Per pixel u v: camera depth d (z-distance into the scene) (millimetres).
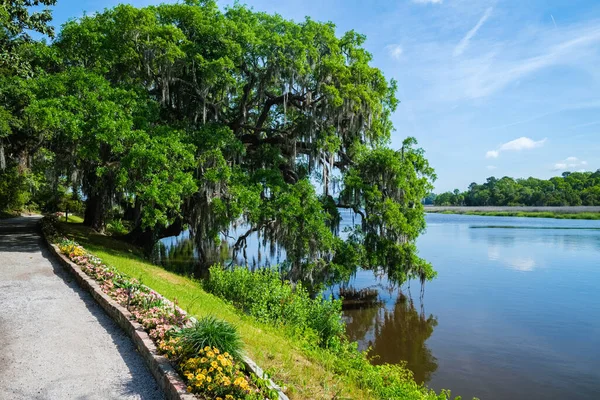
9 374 5785
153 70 19000
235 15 21125
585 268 31781
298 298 12609
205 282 15906
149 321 7012
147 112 17953
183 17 19594
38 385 5480
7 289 10398
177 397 4859
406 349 15492
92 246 17812
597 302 22062
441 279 27922
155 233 24344
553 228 70438
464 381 12812
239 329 8648
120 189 18625
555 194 134375
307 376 6777
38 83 16797
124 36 18281
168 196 16062
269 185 19531
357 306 21312
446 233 61750
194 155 19125
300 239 19000
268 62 19625
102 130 15625
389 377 9289
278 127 24781
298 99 21047
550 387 12375
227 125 21250
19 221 31031
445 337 16844
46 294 9969
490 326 18125
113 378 5727
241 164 22500
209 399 4758
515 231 64688
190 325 6754
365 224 21094
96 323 7961
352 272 20797
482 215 130375
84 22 19047
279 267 20297
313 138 20328
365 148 21953
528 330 17672
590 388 12375
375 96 21016
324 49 21641
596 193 127688
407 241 21062
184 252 32969
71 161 20781
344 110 19781
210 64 17828
